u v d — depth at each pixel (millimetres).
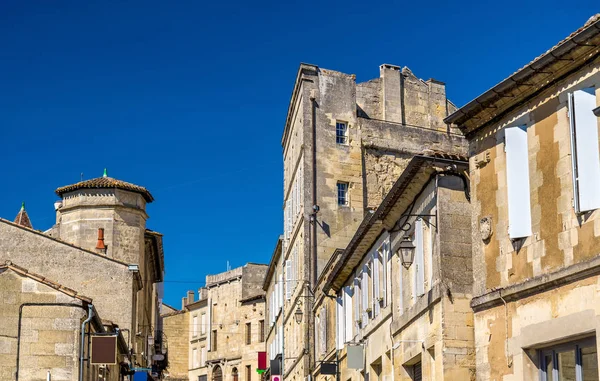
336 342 32625
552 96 15023
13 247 34219
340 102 42219
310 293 39688
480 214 17344
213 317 83188
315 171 41000
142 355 41938
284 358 49062
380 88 43531
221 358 80875
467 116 17484
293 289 45000
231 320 80875
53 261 34344
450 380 18188
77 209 40594
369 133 42219
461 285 18812
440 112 44125
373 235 25969
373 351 26391
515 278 15891
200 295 88125
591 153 13742
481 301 16859
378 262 26109
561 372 14828
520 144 15867
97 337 24047
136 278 36062
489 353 16625
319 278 36750
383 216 23562
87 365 24000
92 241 40125
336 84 42438
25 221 48500
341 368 31859
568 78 14594
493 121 16984
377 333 25891
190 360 86312
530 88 15492
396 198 22031
